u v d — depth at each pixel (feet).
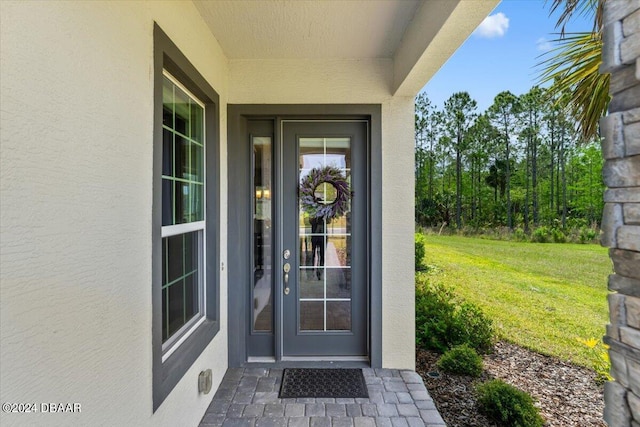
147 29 4.54
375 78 8.82
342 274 9.42
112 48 3.72
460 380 9.37
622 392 2.57
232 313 8.83
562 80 8.13
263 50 8.32
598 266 17.49
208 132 7.79
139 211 4.31
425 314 11.96
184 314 6.70
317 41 7.86
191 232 7.16
